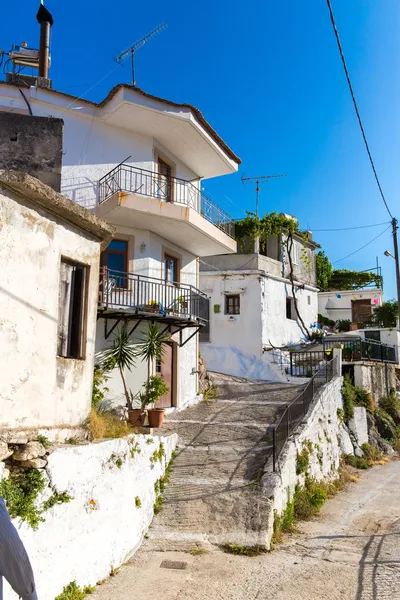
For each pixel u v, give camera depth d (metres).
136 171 17.30
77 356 8.73
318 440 14.66
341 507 12.35
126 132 17.27
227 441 13.23
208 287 25.64
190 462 12.05
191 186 19.98
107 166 16.75
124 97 15.65
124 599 6.81
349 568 7.94
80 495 7.22
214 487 10.70
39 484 6.23
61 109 16.34
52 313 7.81
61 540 6.59
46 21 19.09
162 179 18.23
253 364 23.98
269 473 10.75
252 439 13.23
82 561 7.05
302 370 22.77
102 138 16.80
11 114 10.98
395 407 23.86
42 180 10.88
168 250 18.56
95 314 9.16
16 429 6.85
